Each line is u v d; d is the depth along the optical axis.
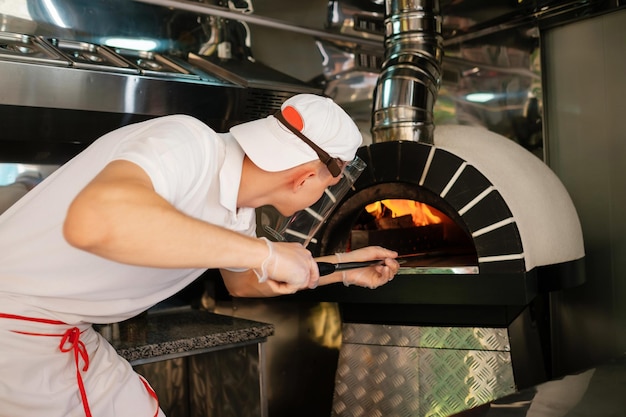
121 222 1.12
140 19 2.75
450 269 2.40
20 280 1.45
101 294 1.50
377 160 2.53
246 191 1.55
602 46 3.14
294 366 3.14
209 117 2.61
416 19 2.77
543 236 2.56
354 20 3.38
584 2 3.11
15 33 2.41
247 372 2.52
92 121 2.33
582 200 3.25
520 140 3.36
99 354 1.66
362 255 1.91
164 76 2.46
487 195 2.36
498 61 3.39
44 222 1.44
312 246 2.60
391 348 2.63
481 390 2.49
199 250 1.20
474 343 2.51
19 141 2.40
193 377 2.81
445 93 3.58
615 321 3.14
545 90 3.33
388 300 2.48
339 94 3.39
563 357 3.31
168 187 1.28
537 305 3.09
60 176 1.48
